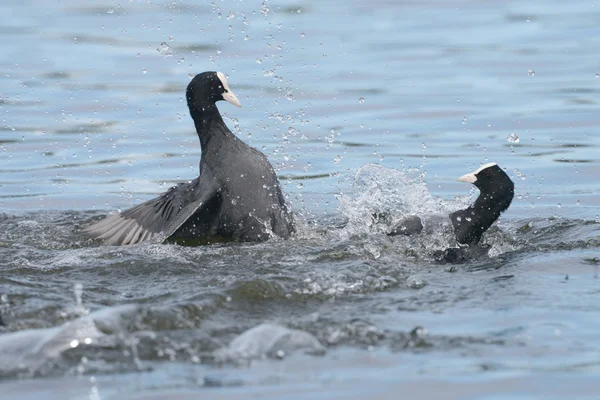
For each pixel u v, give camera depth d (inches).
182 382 292.7
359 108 868.6
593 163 684.7
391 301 374.0
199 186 515.8
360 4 1473.9
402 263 437.7
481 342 324.5
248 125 805.9
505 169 679.1
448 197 616.7
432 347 320.8
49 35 1266.0
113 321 337.4
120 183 677.3
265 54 1110.4
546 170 672.4
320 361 309.4
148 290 396.5
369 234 489.4
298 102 890.1
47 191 657.0
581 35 1171.3
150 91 957.2
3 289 394.3
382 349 319.6
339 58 1087.6
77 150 763.4
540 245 474.0
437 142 757.9
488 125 802.8
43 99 925.2
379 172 584.7
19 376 298.0
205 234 515.8
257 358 311.3
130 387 289.3
